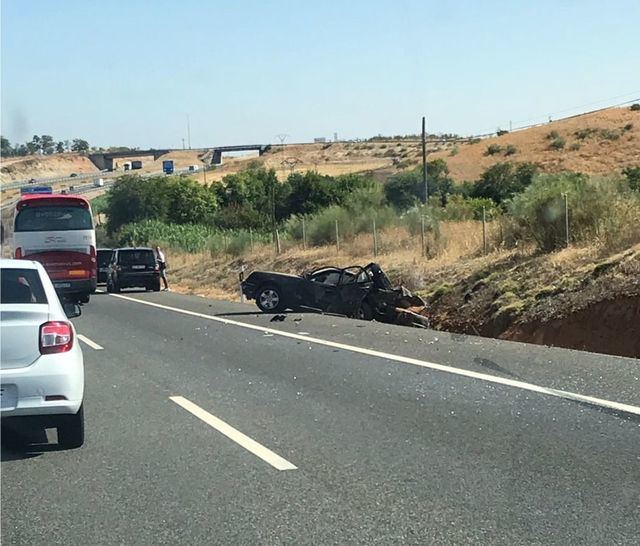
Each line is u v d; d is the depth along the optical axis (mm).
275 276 22062
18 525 5836
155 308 24547
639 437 7848
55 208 29000
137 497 6426
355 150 149375
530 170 66812
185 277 41500
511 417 8820
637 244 18766
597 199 21625
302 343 15367
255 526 5723
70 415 7613
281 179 90812
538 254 22031
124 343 16062
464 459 7305
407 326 19484
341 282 21844
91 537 5578
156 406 9898
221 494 6453
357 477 6836
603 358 12359
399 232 32625
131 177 78625
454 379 11117
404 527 5641
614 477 6676
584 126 89500
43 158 161125
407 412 9250
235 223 64625
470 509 5984
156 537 5555
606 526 5594
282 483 6711
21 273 8070
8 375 7266
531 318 18094
